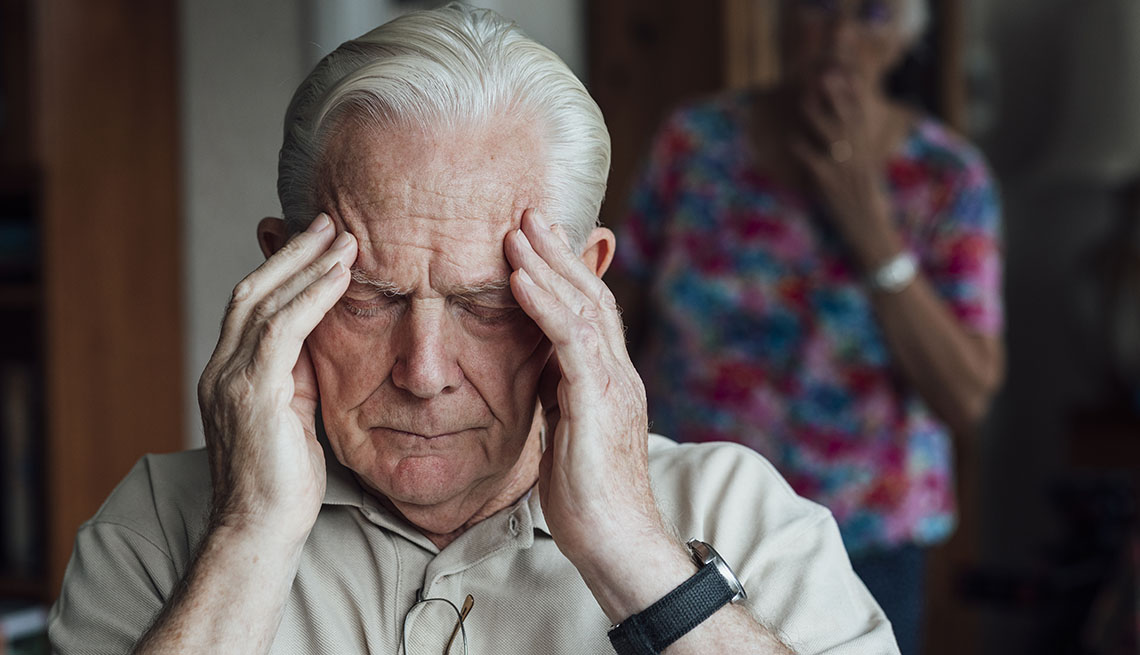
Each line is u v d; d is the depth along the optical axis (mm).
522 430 1072
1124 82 2971
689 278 2117
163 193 2730
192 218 2783
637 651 1020
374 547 1138
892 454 2016
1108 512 2676
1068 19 3197
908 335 1964
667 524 1081
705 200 2129
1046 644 2725
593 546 1024
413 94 989
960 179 2080
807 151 1979
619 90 3041
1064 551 2707
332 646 1125
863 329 2008
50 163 2447
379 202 999
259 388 1021
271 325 1018
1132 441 2855
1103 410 2965
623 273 2236
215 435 1042
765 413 2043
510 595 1132
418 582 1133
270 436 1020
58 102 2457
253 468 1021
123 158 2623
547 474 1064
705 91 2979
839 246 2020
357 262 1013
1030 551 3494
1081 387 3408
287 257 1038
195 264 2789
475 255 1001
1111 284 3141
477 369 1032
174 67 2756
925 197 2084
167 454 1291
